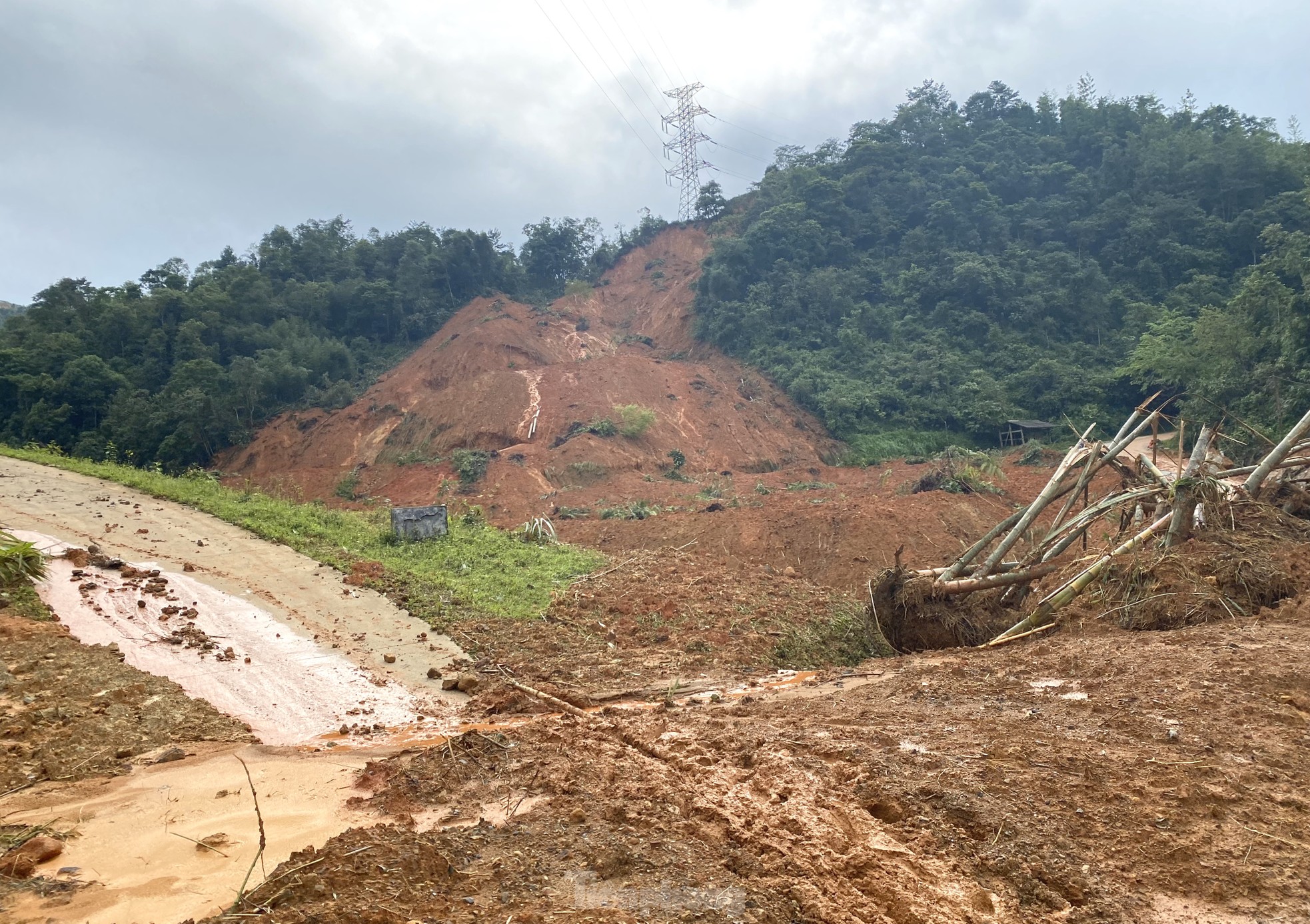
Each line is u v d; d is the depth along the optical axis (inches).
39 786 226.8
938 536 807.7
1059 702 282.0
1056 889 167.5
